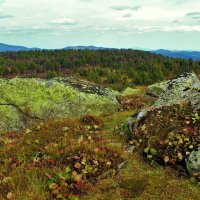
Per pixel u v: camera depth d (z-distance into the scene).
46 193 7.70
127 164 9.51
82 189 7.98
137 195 7.62
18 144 11.12
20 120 17.33
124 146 11.34
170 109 12.09
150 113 12.30
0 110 17.16
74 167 8.94
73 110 18.61
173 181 8.27
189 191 7.77
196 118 10.84
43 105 18.12
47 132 12.42
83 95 19.41
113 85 180.38
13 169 9.13
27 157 9.91
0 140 13.21
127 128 13.13
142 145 10.67
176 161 9.25
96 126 14.41
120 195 7.61
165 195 7.53
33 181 8.22
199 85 14.02
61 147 10.23
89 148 9.99
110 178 8.60
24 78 19.69
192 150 9.12
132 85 173.75
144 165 9.64
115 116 16.66
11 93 18.08
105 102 19.64
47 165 9.20
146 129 11.28
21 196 7.50
